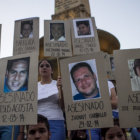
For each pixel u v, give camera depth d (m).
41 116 2.66
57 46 3.02
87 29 3.15
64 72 2.53
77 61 2.51
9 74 2.53
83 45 3.07
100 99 2.30
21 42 3.01
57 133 2.59
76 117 2.33
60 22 3.16
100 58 2.42
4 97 2.43
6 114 2.34
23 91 2.39
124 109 2.21
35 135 2.60
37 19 3.07
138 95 2.22
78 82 2.44
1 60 2.64
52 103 2.74
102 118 2.23
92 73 2.41
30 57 2.54
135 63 2.32
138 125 2.14
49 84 2.92
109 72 3.45
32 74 2.44
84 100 2.36
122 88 2.28
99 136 2.83
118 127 2.71
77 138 2.93
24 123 2.24
